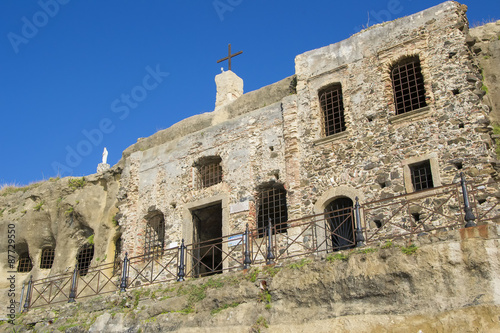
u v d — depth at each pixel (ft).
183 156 73.97
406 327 38.88
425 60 58.39
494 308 36.42
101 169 91.97
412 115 57.00
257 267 48.88
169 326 50.90
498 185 50.31
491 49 61.93
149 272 70.38
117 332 54.24
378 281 41.34
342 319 41.78
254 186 65.41
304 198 61.05
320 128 63.52
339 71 64.13
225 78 83.66
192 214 70.69
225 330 47.01
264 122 67.72
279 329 44.32
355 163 59.06
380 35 62.54
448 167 53.21
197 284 51.90
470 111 54.13
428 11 60.13
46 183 89.20
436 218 51.80
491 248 38.04
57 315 61.72
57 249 83.56
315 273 44.68
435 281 39.17
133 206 76.23
